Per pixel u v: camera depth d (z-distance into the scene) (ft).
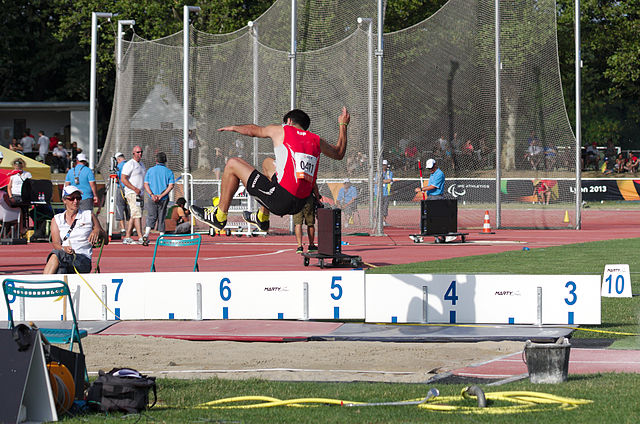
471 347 78.43
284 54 216.95
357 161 212.02
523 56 225.76
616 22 393.29
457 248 172.96
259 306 94.22
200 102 216.33
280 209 66.18
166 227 204.54
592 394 57.41
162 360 73.92
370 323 91.91
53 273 95.76
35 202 193.77
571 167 229.45
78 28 429.79
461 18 227.20
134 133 217.77
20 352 52.75
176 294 94.73
